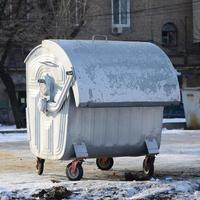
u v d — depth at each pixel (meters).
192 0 51.91
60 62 12.90
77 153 12.76
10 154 19.78
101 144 13.16
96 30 48.31
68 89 12.63
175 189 11.69
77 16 38.41
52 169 15.38
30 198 10.95
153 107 13.64
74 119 12.75
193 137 27.09
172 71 13.80
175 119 43.59
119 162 16.86
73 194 11.17
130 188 11.63
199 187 12.03
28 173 14.66
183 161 16.88
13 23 36.22
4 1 35.84
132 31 51.00
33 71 13.77
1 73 37.38
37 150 13.76
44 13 37.56
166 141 24.58
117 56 13.38
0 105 46.16
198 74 51.53
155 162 16.64
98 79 12.70
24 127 37.62
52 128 13.17
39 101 13.27
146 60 13.67
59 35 37.09
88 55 12.98
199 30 51.28
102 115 13.07
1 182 12.96
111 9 49.94
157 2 51.84
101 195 11.10
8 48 37.06
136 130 13.52
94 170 15.12
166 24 52.19
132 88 13.08
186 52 52.38
